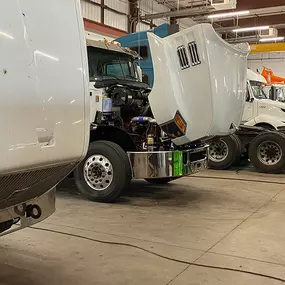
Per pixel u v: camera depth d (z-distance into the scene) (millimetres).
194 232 4125
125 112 6039
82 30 2264
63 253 3467
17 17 1838
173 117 5031
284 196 5938
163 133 5348
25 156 1858
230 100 5137
